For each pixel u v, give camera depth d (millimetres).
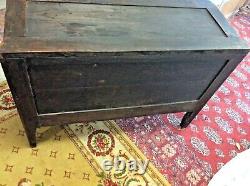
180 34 1093
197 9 1261
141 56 988
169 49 1001
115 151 1406
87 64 959
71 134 1419
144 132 1523
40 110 1119
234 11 2561
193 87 1275
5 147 1303
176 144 1517
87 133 1441
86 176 1289
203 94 1354
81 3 1087
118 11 1108
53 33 933
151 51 979
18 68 881
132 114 1320
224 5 2270
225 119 1722
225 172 1446
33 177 1236
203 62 1136
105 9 1099
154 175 1364
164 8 1203
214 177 1415
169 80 1178
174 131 1578
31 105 1061
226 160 1511
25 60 867
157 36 1048
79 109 1184
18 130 1374
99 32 990
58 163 1303
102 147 1405
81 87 1061
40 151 1323
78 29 977
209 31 1156
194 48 1040
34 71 925
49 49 866
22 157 1286
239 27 2467
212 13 1253
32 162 1280
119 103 1225
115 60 973
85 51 898
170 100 1319
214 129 1648
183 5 1247
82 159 1341
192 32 1122
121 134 1482
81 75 1003
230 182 1408
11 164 1254
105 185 1282
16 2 1013
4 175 1215
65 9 1044
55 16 1003
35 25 946
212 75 1245
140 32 1044
